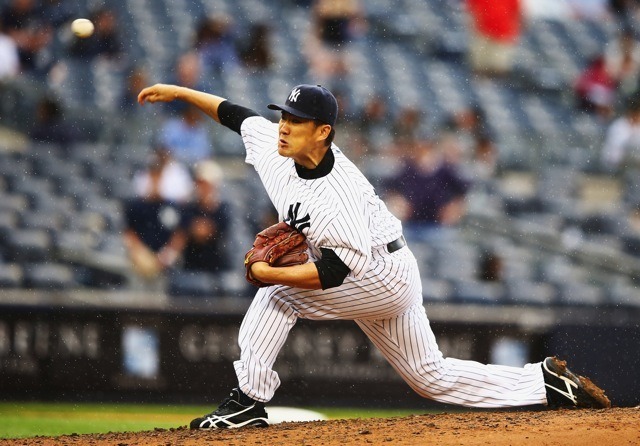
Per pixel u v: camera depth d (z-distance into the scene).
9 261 39.84
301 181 14.56
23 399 32.44
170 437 14.76
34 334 32.59
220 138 46.72
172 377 33.19
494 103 59.09
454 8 65.06
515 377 16.50
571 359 35.09
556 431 13.52
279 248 14.48
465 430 13.91
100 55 50.97
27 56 48.16
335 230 14.08
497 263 42.62
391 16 63.03
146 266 38.31
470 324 34.81
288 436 14.11
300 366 33.56
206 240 38.72
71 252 40.28
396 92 57.72
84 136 46.03
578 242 45.81
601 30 67.56
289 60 57.00
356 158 46.91
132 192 41.81
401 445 13.00
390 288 14.98
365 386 33.91
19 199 42.88
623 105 57.00
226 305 33.75
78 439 15.14
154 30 58.06
